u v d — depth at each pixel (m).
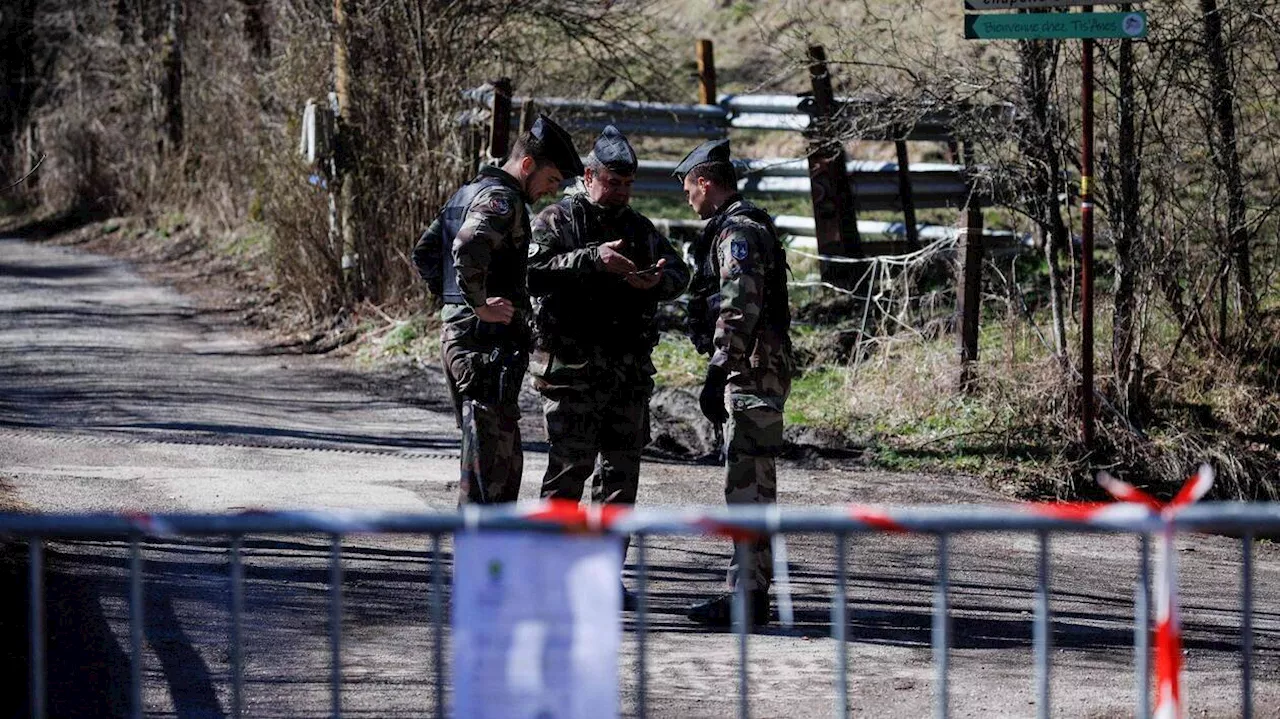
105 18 36.97
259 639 7.15
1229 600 9.01
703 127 20.59
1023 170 13.83
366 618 7.61
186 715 5.99
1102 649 7.50
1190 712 6.39
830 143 16.33
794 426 13.59
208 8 30.70
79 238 35.19
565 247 7.73
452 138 18.69
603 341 7.70
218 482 10.83
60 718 5.87
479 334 7.63
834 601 8.31
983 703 6.42
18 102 41.75
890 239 18.55
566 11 19.94
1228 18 13.23
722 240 7.51
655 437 13.34
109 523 4.15
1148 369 13.69
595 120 20.03
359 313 19.38
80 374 15.95
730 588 7.71
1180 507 4.22
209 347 18.59
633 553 9.24
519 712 4.15
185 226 32.44
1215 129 13.55
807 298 17.83
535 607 4.15
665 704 6.33
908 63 15.35
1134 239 13.34
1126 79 13.09
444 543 9.34
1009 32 11.66
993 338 14.96
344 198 19.64
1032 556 9.81
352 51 19.38
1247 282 14.05
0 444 11.83
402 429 13.64
